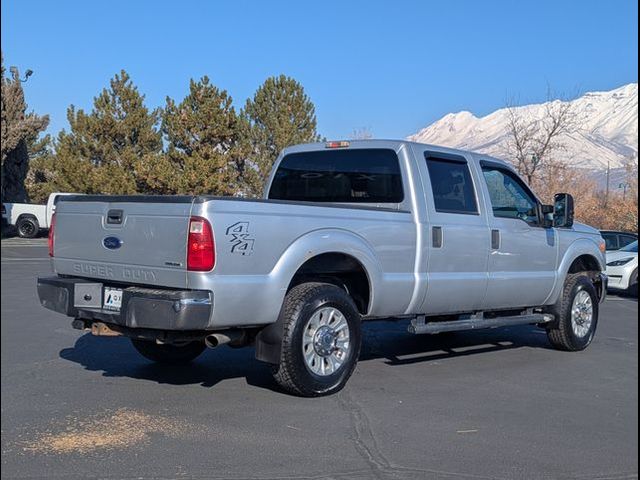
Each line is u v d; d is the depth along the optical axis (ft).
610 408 21.54
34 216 112.27
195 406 20.29
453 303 25.77
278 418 19.36
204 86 110.52
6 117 105.29
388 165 25.11
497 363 27.86
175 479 14.99
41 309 38.04
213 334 19.97
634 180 136.77
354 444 17.47
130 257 20.15
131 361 25.90
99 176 109.29
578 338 30.71
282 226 20.35
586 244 31.78
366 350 29.71
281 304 20.49
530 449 17.57
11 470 15.26
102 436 17.56
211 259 18.83
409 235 23.89
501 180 28.35
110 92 116.57
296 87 120.26
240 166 114.32
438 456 16.84
